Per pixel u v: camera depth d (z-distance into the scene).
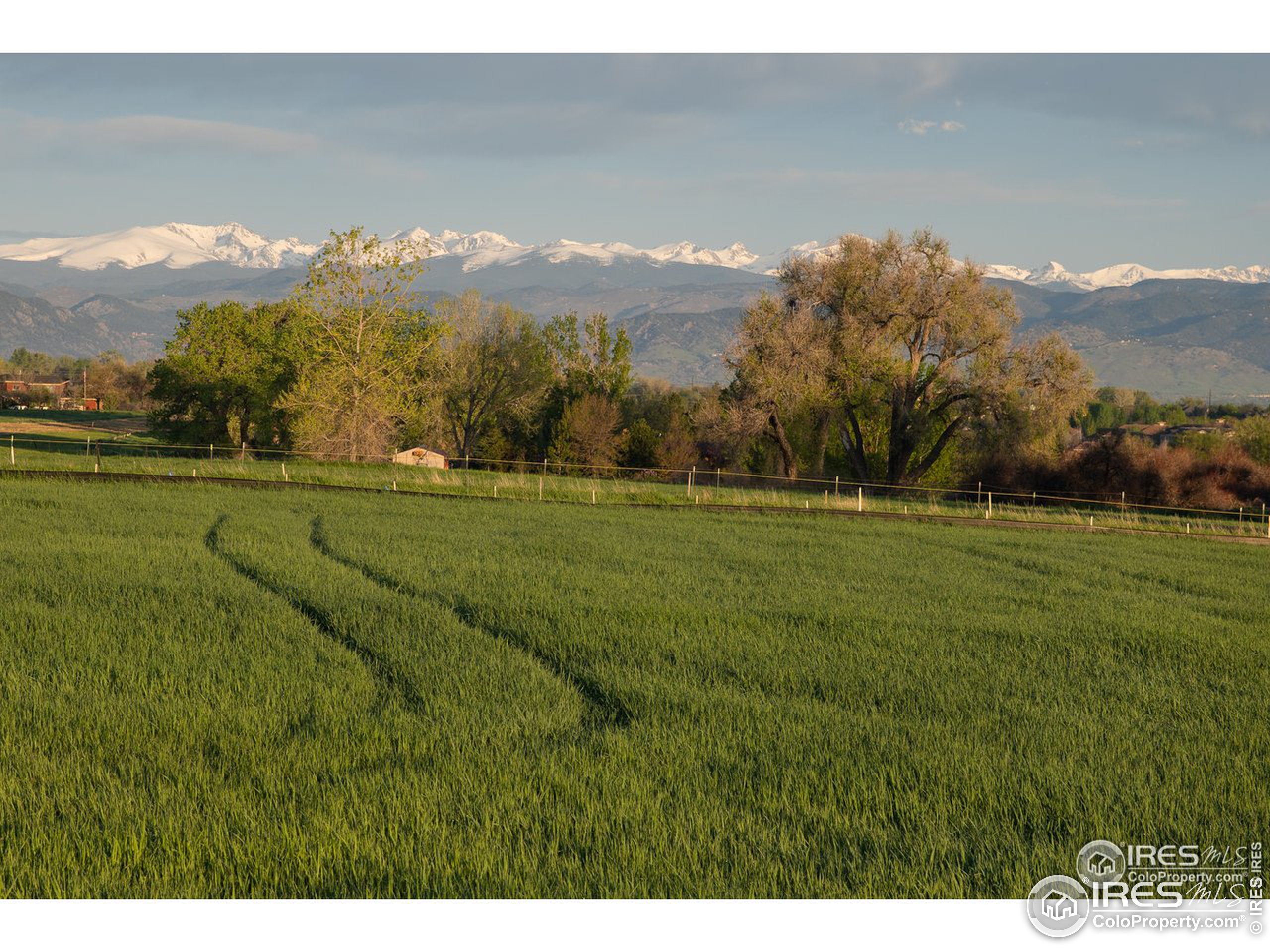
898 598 19.97
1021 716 11.77
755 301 57.62
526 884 7.11
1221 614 20.50
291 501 34.16
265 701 11.26
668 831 8.02
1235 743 10.93
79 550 20.91
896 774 9.45
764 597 19.25
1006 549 30.81
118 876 7.08
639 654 14.20
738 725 10.94
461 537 26.97
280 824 7.88
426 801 8.49
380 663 13.28
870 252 57.19
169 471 40.34
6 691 11.21
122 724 10.25
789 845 7.80
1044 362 55.16
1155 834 8.23
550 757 9.69
